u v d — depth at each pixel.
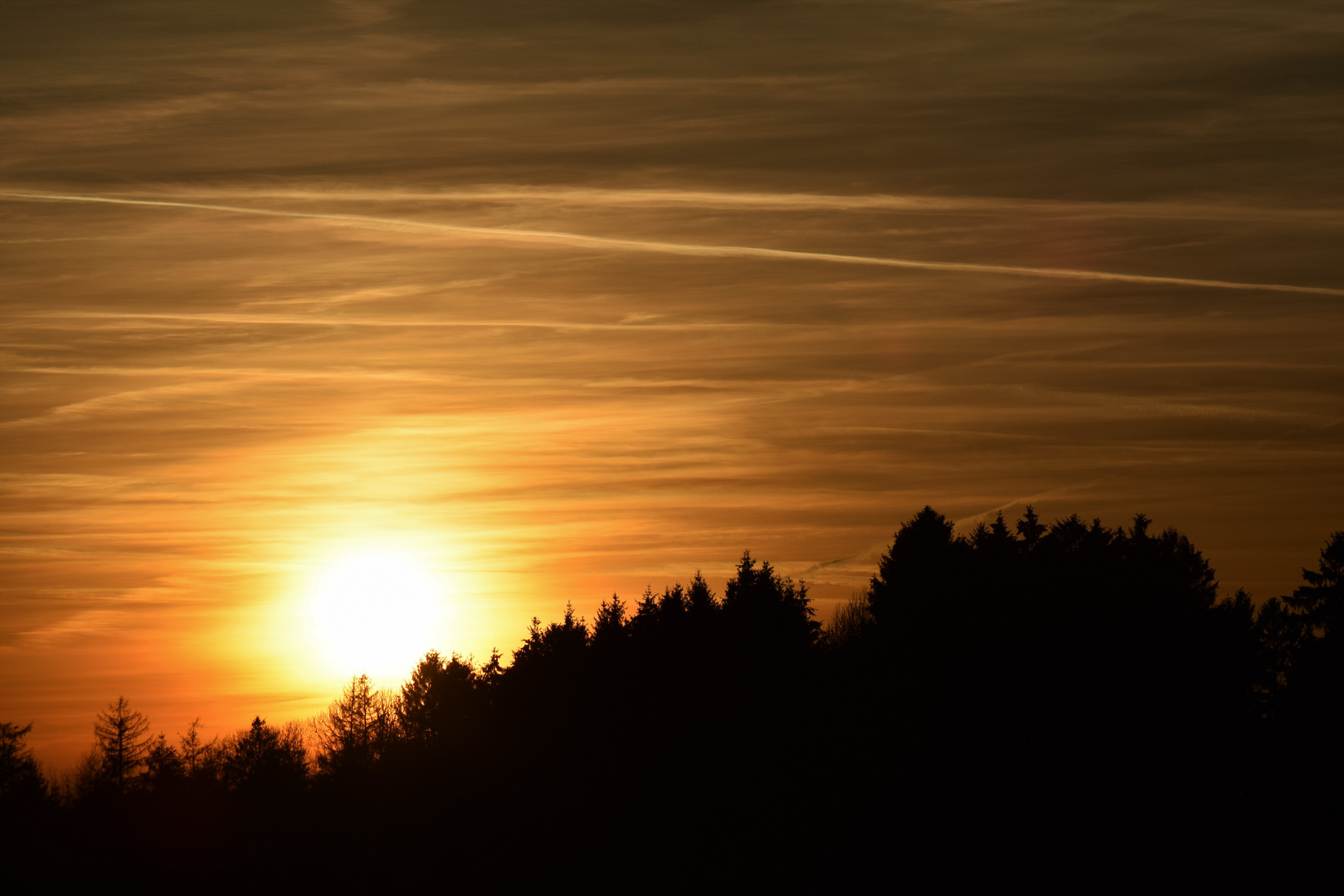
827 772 31.88
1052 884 26.28
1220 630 30.27
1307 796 27.86
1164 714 28.28
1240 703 29.48
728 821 32.03
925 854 27.94
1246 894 25.42
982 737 28.89
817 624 42.28
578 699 39.12
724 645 39.25
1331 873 25.69
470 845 35.66
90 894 39.94
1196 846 26.38
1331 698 31.00
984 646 31.27
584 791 36.22
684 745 35.75
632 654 39.94
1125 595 32.12
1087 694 28.78
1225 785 27.59
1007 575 37.38
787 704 35.38
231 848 41.81
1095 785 27.45
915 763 29.64
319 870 37.38
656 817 33.62
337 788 44.00
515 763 38.47
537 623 44.22
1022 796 27.73
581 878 31.97
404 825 38.19
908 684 32.75
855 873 28.44
